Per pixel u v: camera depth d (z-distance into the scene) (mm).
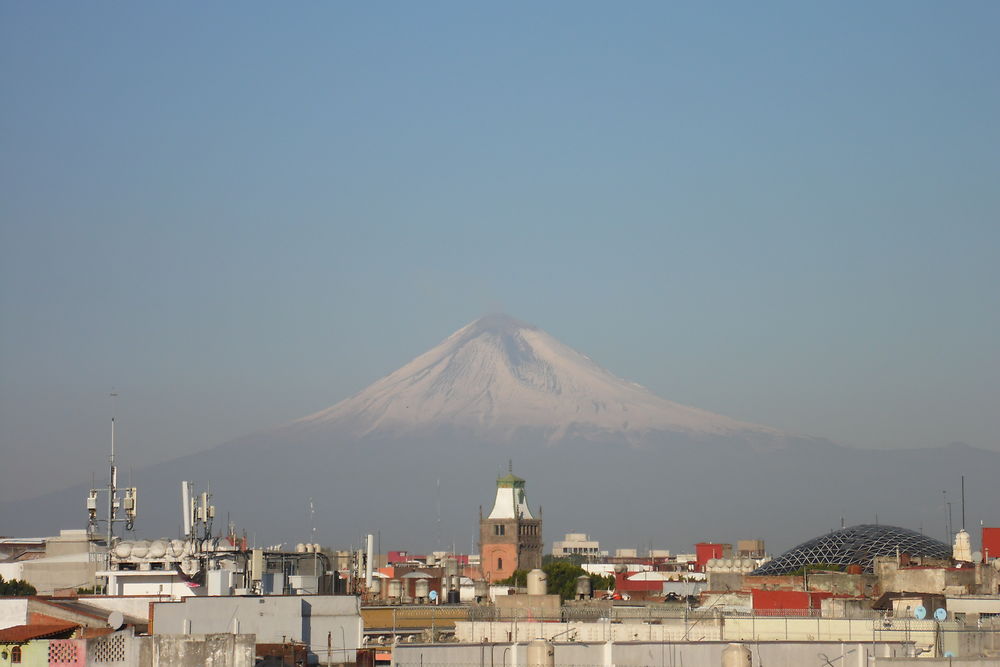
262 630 128750
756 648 112500
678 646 112375
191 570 168250
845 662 113375
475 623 147125
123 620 133875
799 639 132375
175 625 127375
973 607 163375
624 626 141875
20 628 122125
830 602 162500
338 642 130750
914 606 162875
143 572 166000
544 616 173500
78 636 118438
